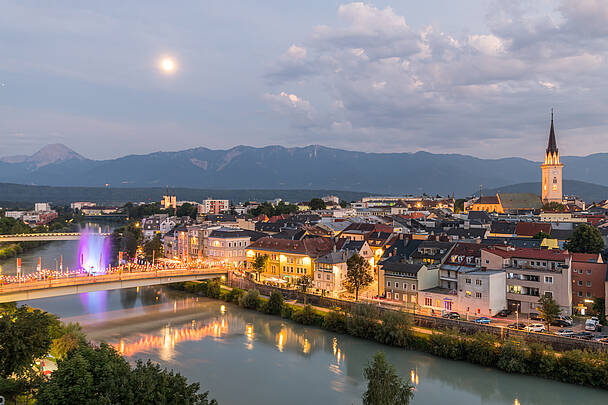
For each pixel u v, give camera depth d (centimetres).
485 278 9988
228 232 17625
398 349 9512
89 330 11019
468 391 7581
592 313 10112
